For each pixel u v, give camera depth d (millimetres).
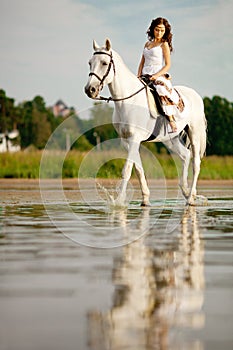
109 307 5465
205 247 8664
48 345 4535
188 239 9438
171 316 5199
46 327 4930
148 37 14570
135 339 4652
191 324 4992
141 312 5316
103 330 4844
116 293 5957
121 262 7559
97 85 13352
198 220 12055
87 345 4535
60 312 5328
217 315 5223
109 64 13453
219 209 14516
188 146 15938
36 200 17141
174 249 8500
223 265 7316
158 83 14227
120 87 13633
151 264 7402
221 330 4852
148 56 14500
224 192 22234
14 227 10859
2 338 4684
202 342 4602
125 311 5348
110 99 13703
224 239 9422
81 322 5047
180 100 14977
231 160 35844
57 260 7719
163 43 14398
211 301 5648
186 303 5586
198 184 29781
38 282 6453
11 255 8062
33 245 8883
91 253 8227
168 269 7082
